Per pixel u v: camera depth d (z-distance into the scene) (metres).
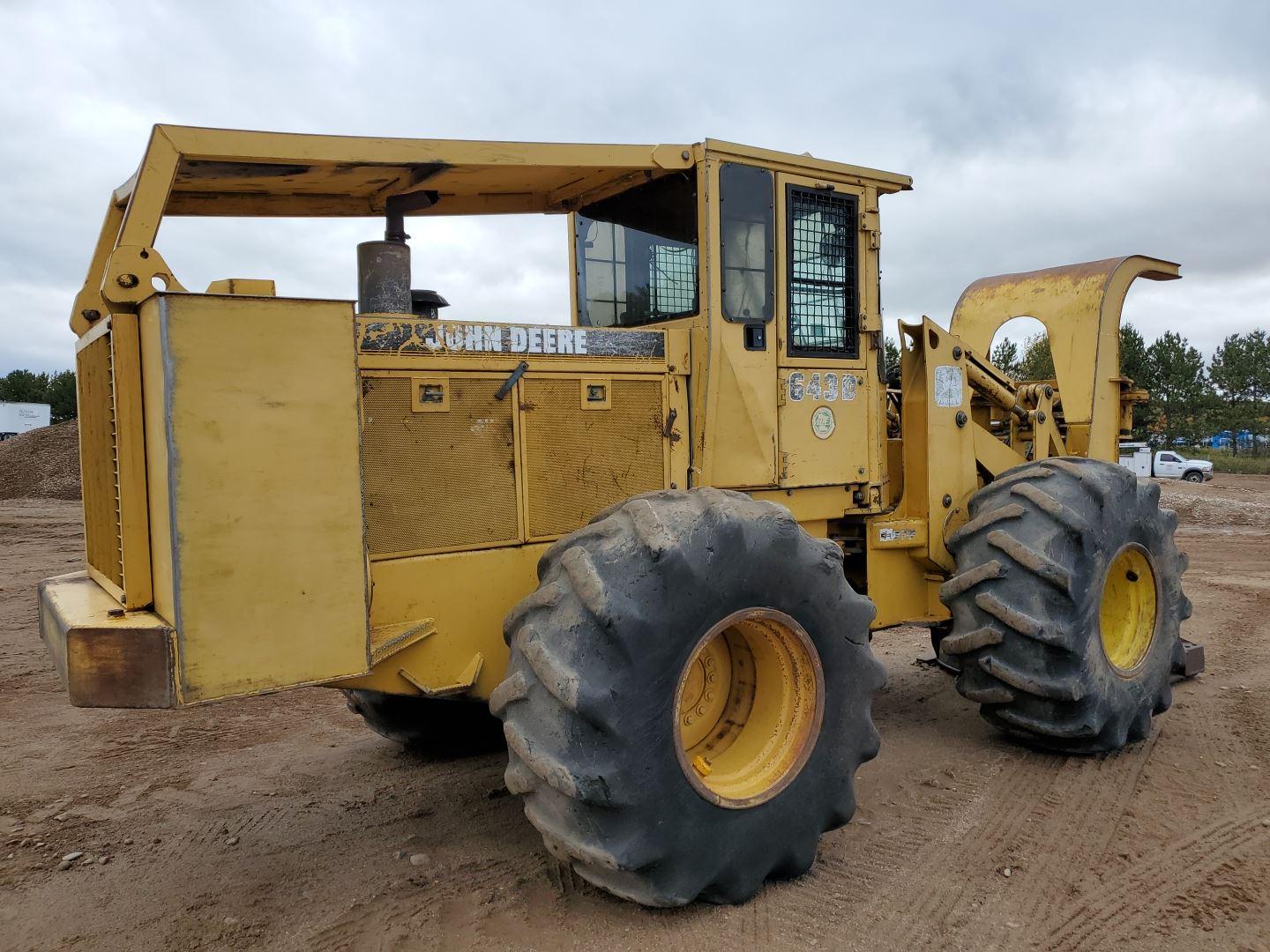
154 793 4.34
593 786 2.75
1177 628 5.10
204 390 2.71
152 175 2.95
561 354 3.75
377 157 3.33
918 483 5.02
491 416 3.58
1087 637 4.36
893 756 4.72
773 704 3.41
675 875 2.94
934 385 4.96
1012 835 3.76
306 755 4.86
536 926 3.06
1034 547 4.38
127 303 2.88
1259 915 3.12
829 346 4.52
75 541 13.47
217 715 5.60
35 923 3.16
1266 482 28.48
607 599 2.80
